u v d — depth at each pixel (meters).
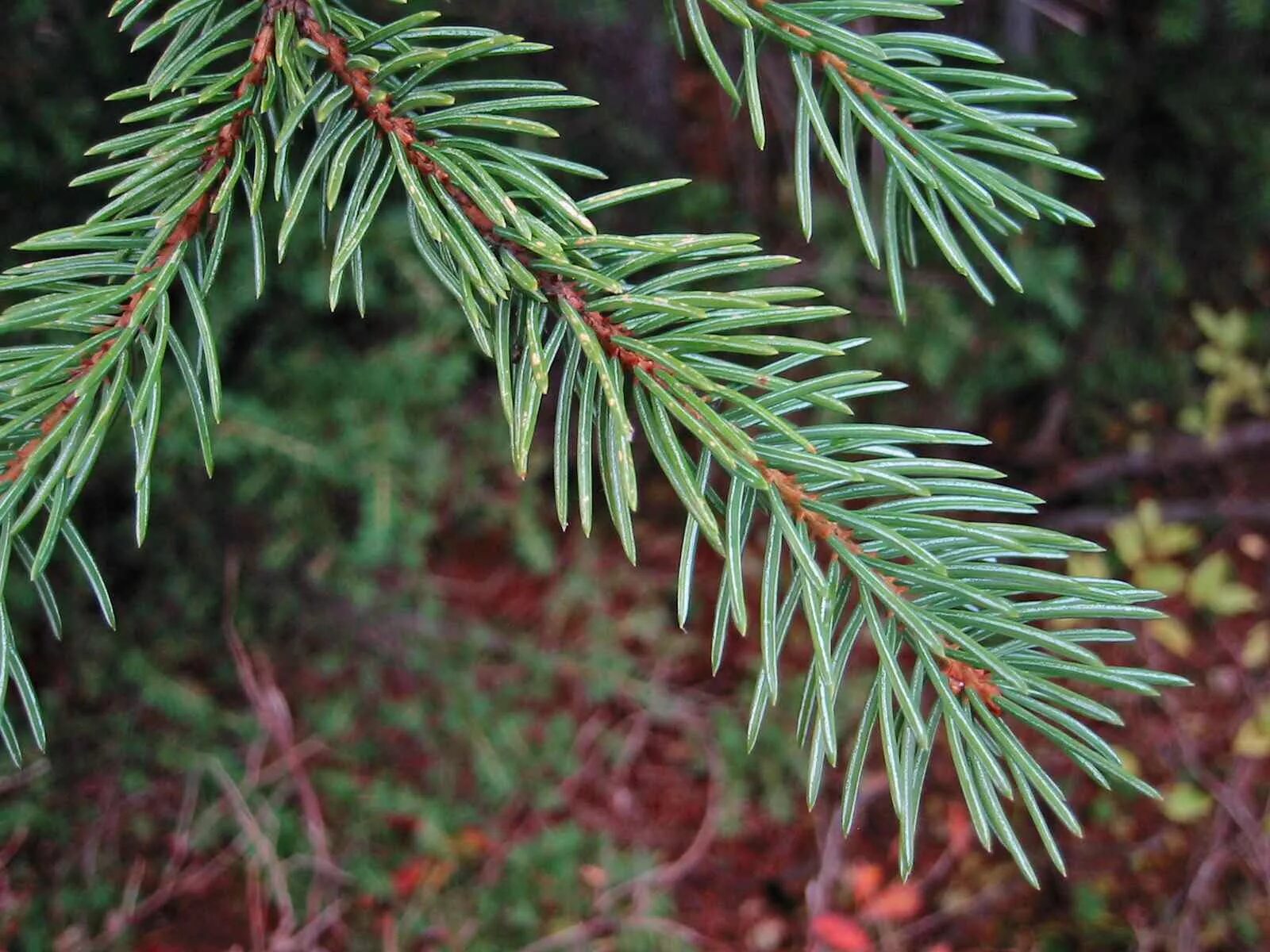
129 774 0.50
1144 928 0.55
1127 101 0.61
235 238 0.43
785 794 0.57
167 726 0.51
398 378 0.49
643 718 0.59
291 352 0.50
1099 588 0.18
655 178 0.59
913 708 0.18
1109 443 0.71
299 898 0.50
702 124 0.63
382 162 0.21
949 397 0.63
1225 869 0.56
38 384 0.19
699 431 0.18
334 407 0.48
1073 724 0.18
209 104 0.20
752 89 0.20
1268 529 0.70
